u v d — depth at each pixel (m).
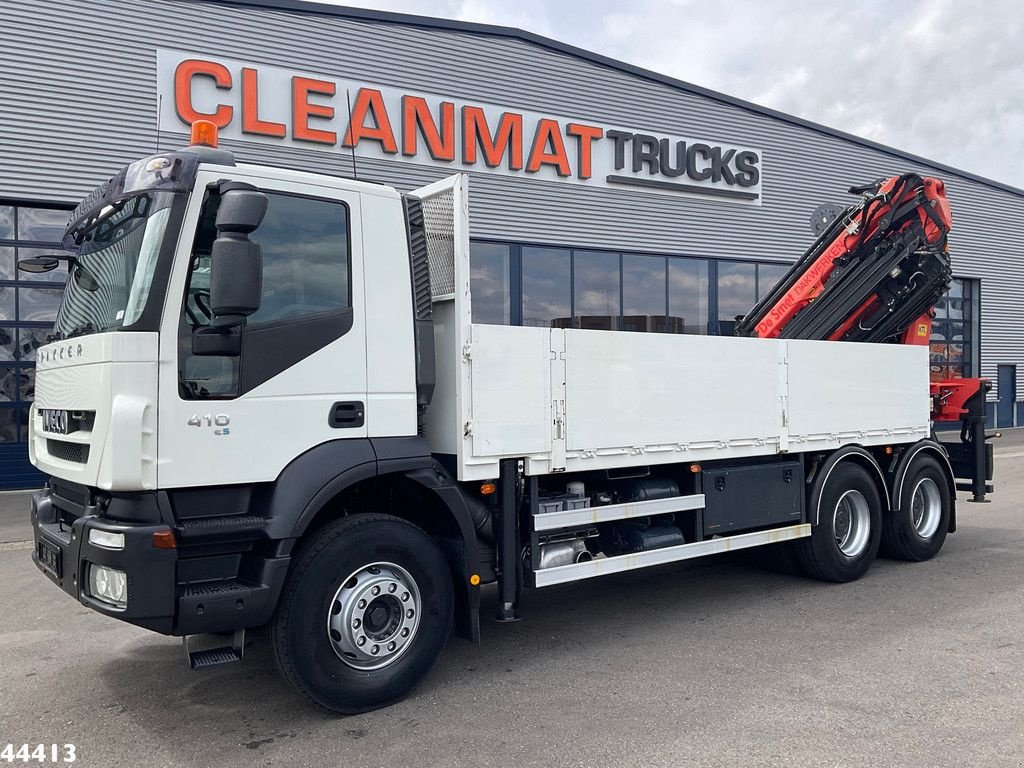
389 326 4.44
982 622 5.68
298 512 3.96
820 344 6.77
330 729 4.05
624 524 5.75
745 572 7.42
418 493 4.63
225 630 3.83
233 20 13.72
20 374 13.09
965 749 3.65
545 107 17.00
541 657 5.12
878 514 7.22
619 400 5.34
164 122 13.32
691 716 4.10
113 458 3.60
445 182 4.80
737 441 6.07
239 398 3.93
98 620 6.18
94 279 4.29
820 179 21.72
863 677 4.61
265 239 4.06
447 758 3.69
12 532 9.72
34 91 12.59
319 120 14.43
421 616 4.43
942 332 25.28
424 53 15.47
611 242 18.06
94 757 3.79
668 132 18.83
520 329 4.86
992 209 26.14
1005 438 22.36
